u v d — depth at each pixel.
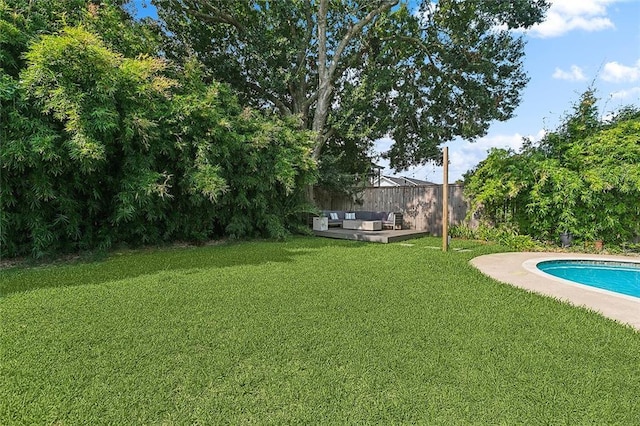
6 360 2.69
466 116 14.45
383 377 2.50
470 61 13.38
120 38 8.28
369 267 6.32
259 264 6.55
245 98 14.52
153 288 4.77
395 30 13.80
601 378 2.51
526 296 4.57
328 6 13.68
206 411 2.11
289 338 3.15
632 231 8.85
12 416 2.04
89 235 7.53
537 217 9.70
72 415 2.06
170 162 8.39
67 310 3.84
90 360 2.71
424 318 3.70
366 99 13.05
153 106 7.50
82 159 6.09
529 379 2.48
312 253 7.91
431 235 12.46
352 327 3.42
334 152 16.02
